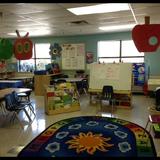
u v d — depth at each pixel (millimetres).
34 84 8562
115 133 4129
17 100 5207
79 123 4781
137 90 8430
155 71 8281
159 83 7258
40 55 10078
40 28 7051
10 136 4039
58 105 5715
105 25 6617
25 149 3445
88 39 9148
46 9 4305
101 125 4625
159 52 8141
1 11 4434
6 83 7430
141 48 4027
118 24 6434
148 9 4441
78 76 9023
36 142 3721
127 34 8492
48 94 5598
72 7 4195
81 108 6258
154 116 4074
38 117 5344
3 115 5617
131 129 4340
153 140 3768
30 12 4551
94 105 6602
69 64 9453
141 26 3959
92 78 6656
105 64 6551
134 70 8344
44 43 9867
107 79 6438
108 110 5977
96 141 3762
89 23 6203
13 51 4145
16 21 5648
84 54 9211
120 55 8852
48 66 9281
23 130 4367
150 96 7734
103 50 9094
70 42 9453
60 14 4840
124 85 6203
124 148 3463
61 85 5949
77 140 3807
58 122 4871
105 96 5941
